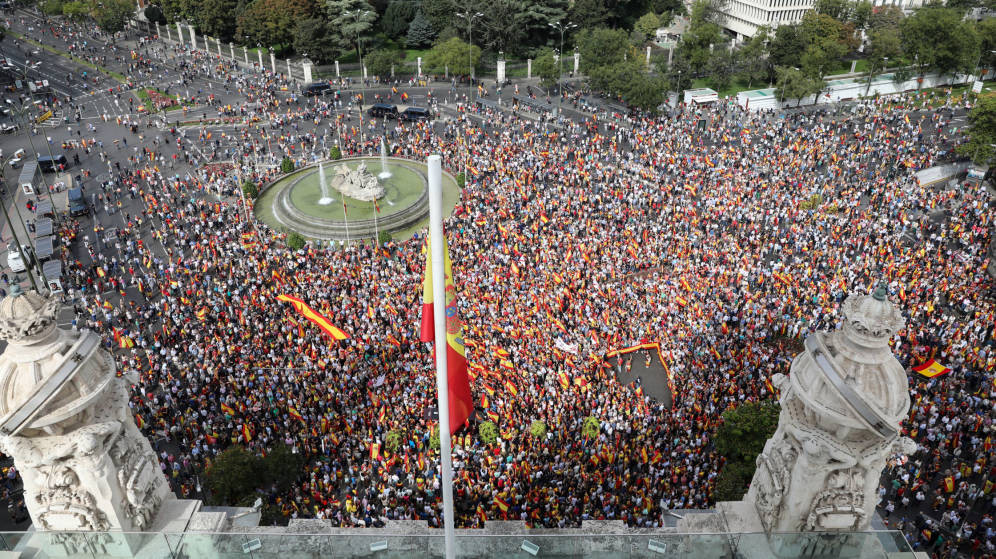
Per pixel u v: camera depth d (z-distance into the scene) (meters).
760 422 53.66
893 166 111.88
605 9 175.12
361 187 109.69
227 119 141.12
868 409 24.47
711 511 33.09
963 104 145.00
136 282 87.38
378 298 78.44
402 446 57.91
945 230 94.62
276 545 26.09
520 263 83.81
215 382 66.50
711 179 108.00
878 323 23.97
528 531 30.12
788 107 147.25
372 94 153.38
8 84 159.25
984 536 51.25
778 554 26.33
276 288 81.50
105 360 26.66
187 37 187.88
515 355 67.12
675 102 145.00
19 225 103.81
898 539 25.41
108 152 127.25
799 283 80.19
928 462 58.12
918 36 151.75
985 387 64.94
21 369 24.72
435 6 170.62
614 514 50.75
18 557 25.20
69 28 196.00
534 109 142.50
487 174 113.75
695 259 85.50
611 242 89.06
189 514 29.55
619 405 61.91
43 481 25.77
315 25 157.25
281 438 60.00
